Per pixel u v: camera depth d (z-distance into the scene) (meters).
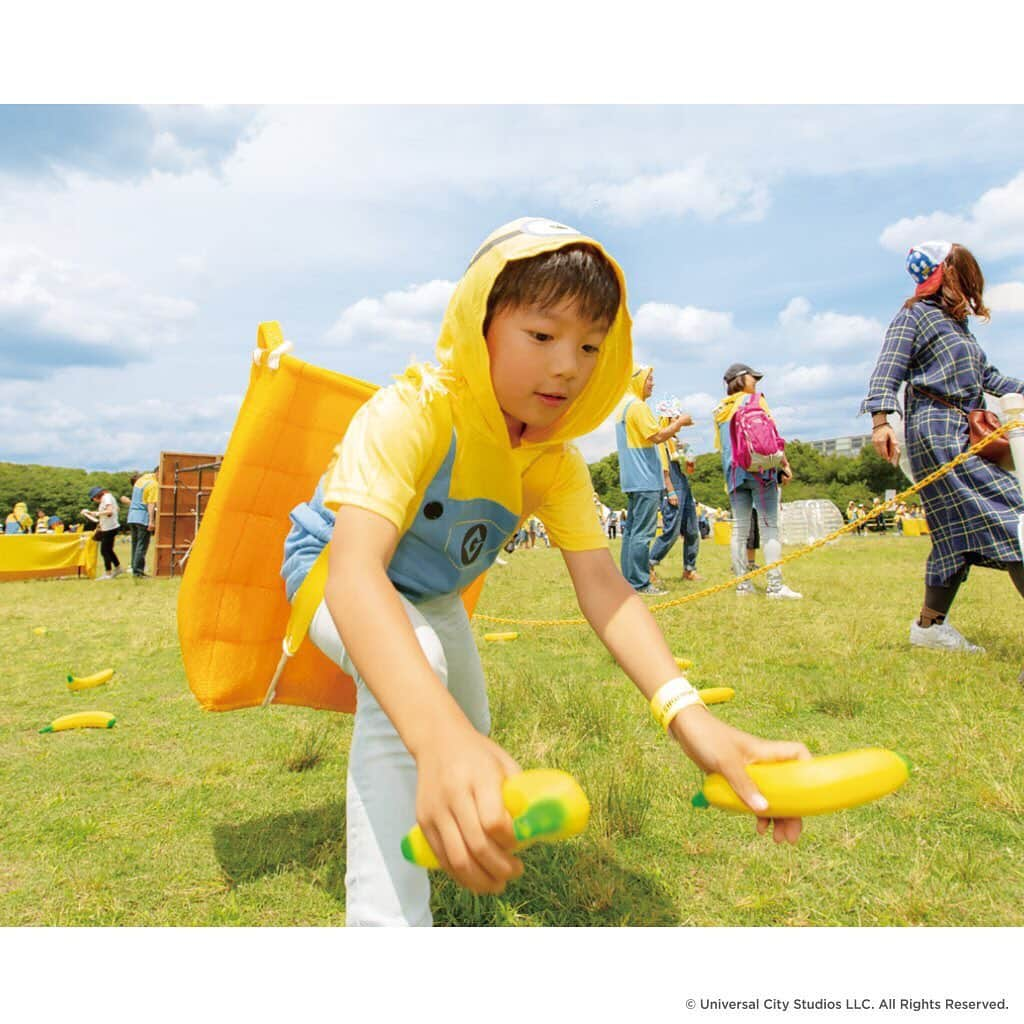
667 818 2.19
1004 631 4.67
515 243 1.33
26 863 2.05
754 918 1.72
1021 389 4.12
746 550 7.22
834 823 2.15
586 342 1.36
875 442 4.20
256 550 2.06
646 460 7.07
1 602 8.48
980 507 3.90
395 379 1.47
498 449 1.50
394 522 1.26
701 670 3.92
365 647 1.06
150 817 2.33
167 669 4.55
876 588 7.58
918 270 4.20
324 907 1.82
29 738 3.16
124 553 23.86
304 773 2.70
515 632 5.27
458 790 0.82
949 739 2.75
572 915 1.74
